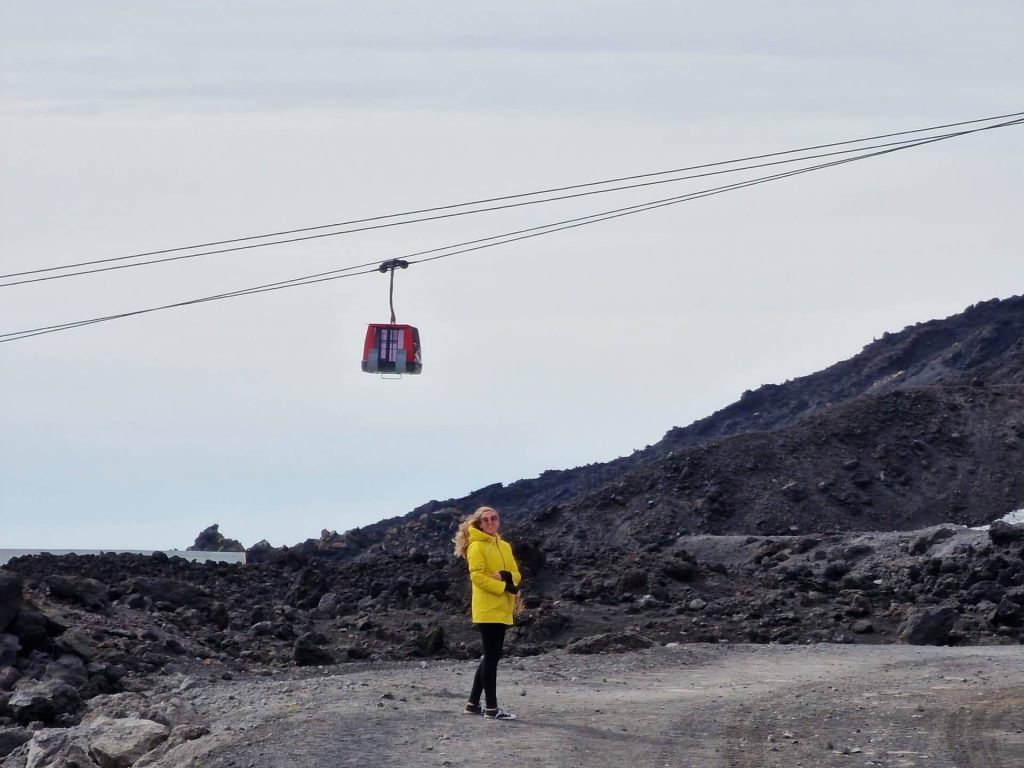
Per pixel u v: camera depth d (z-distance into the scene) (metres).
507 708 46.25
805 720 44.22
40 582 86.62
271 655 81.50
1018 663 65.50
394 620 95.19
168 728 44.19
